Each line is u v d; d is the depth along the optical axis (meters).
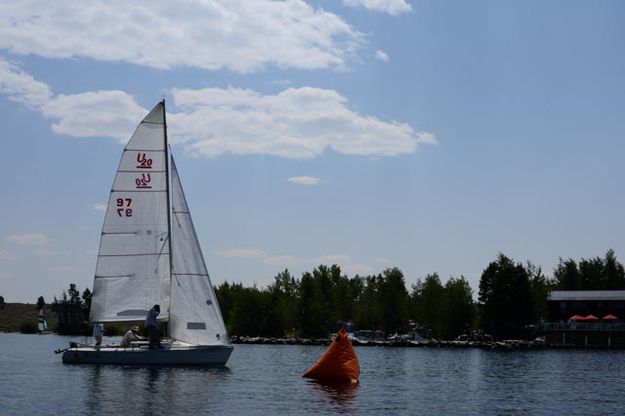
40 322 154.25
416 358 85.81
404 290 144.12
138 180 54.16
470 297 135.75
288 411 34.69
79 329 147.50
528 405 38.66
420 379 53.75
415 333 141.00
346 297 148.25
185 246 54.62
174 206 54.97
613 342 118.44
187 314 54.03
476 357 88.81
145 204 54.25
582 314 131.50
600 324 119.44
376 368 66.12
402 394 42.78
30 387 41.38
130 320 53.88
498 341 125.81
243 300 144.25
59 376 46.47
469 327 135.25
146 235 54.22
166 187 54.59
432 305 138.75
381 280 144.25
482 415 34.88
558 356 91.75
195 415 32.75
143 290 54.06
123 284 53.75
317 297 140.88
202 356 52.38
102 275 53.38
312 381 48.75
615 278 167.00
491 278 132.00
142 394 38.81
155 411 33.53
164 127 54.69
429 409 36.56
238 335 143.25
